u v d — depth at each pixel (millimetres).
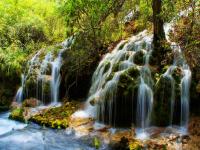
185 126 7840
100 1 10172
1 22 13539
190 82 8031
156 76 8258
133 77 8234
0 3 14836
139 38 10234
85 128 7922
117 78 8320
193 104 8047
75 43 10891
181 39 8766
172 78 8023
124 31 11492
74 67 10359
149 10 10727
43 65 11039
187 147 6656
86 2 10148
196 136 7145
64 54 11070
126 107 8016
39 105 10125
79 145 7031
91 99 9008
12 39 12984
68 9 10414
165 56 8648
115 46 10422
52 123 8195
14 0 15797
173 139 7039
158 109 7875
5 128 8164
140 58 8898
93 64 10234
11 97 10656
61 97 10570
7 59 11156
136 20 11695
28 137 7508
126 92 8000
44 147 6957
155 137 7203
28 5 16031
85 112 8906
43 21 14281
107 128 7969
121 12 11414
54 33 14109
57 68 10820
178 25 8969
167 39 9344
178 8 8891
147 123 7980
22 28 13469
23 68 11242
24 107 9859
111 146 6906
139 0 10938
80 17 10727
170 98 7867
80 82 10203
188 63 8312
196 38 8250
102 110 8297
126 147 6734
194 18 8383
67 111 8992
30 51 12555
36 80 10555
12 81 10969
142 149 6617
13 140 7344
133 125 7980
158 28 8836
